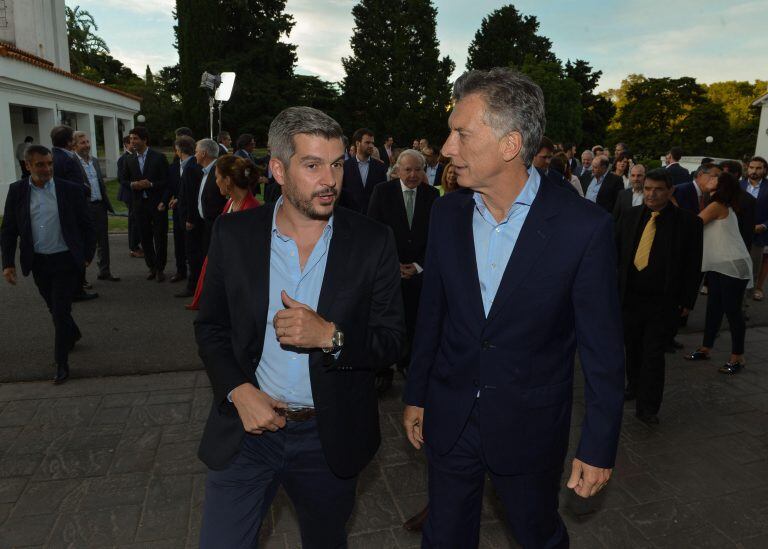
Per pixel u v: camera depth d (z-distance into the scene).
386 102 44.00
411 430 1.94
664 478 3.15
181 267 7.57
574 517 2.79
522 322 1.62
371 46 45.03
